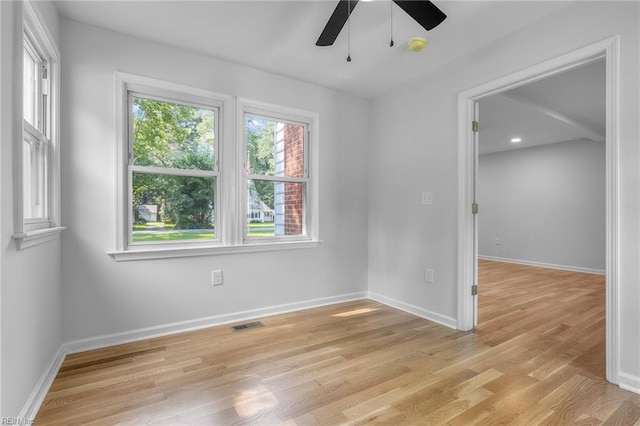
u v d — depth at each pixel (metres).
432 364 2.16
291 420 1.58
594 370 2.08
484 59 2.61
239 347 2.42
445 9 2.14
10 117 1.37
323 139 3.51
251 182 3.16
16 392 1.42
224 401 1.73
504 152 6.89
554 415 1.62
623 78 1.85
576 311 3.35
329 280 3.58
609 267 1.91
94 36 2.37
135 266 2.54
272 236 3.28
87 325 2.37
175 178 2.77
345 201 3.69
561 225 6.05
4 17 1.31
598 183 5.62
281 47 2.68
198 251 2.77
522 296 3.97
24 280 1.52
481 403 1.72
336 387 1.87
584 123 4.97
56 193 2.10
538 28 2.26
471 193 2.80
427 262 3.12
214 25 2.37
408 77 3.24
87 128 2.35
